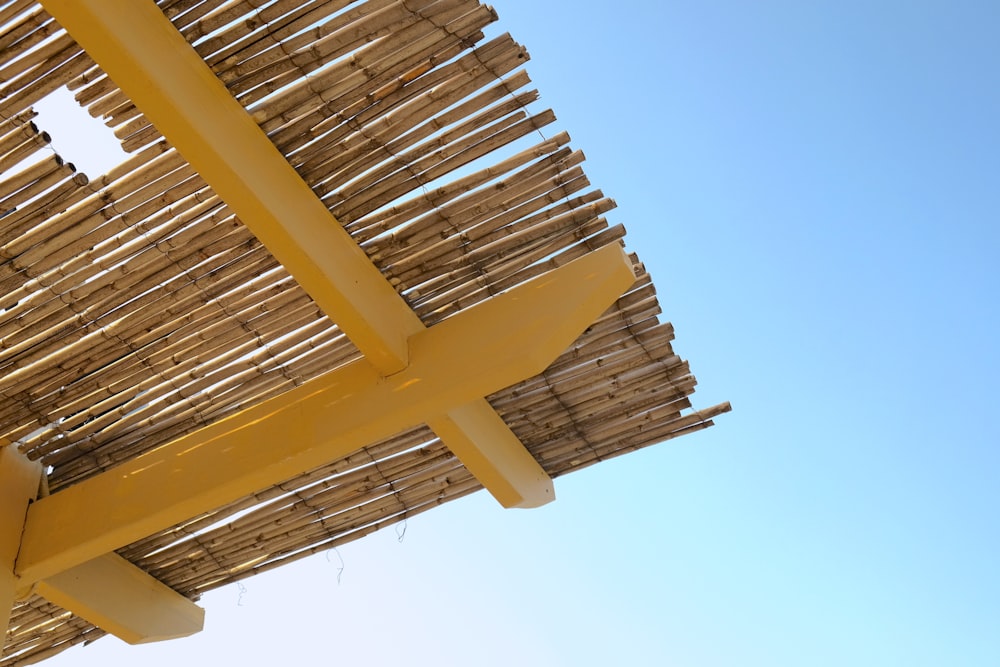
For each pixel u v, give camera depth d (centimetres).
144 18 187
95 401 266
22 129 215
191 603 315
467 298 240
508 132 218
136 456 274
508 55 208
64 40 206
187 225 231
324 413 237
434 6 203
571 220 229
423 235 232
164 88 182
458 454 245
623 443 273
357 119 217
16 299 243
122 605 287
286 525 291
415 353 232
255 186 199
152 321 248
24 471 272
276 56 206
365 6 202
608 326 249
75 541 255
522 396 264
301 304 244
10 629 316
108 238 232
